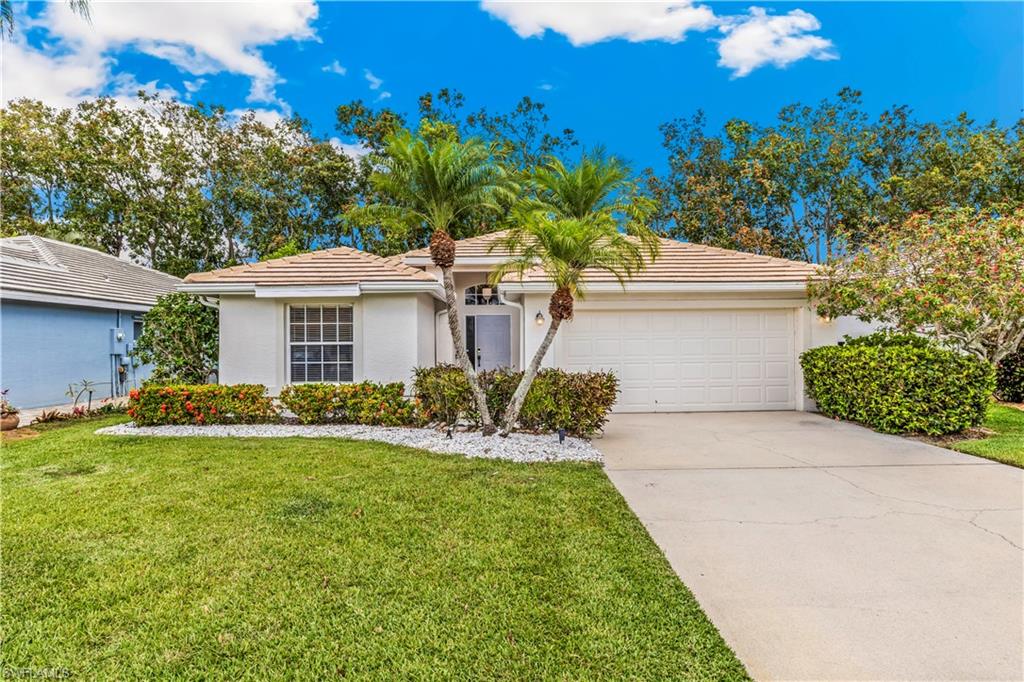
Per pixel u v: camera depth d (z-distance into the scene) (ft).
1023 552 14.64
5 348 44.16
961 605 11.92
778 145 88.53
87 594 12.53
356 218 28.55
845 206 85.35
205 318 41.52
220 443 28.89
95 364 53.42
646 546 15.17
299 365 38.09
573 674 9.61
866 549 14.93
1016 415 34.58
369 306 37.70
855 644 10.51
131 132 95.96
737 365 40.52
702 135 94.99
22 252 54.24
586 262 27.45
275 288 36.35
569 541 15.51
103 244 98.48
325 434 31.30
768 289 39.19
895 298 33.06
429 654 10.25
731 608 11.86
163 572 13.61
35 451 27.17
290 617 11.53
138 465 24.20
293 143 101.81
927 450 26.76
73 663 10.05
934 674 9.61
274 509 18.22
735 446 28.19
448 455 25.99
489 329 52.60
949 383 28.55
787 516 17.62
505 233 48.52
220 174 100.12
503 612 11.67
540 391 29.94
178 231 100.68
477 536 15.87
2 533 16.16
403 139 25.82
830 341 40.04
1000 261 30.07
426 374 33.27
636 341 40.34
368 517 17.44
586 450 26.81
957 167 73.05
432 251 27.61
